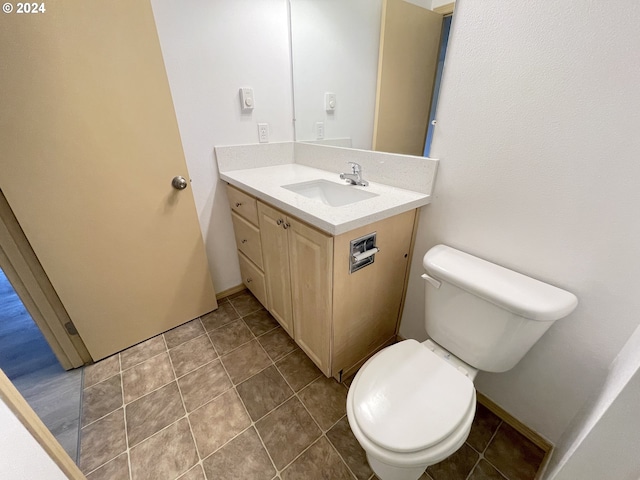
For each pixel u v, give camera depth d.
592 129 0.70
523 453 1.05
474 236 1.04
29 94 0.96
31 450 0.57
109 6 1.01
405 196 1.13
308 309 1.20
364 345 1.35
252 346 1.55
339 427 1.14
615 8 0.61
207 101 1.44
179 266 1.56
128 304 1.45
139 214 1.33
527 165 0.84
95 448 1.07
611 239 0.74
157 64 1.17
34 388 1.31
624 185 0.69
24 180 1.03
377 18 1.13
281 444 1.08
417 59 1.03
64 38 0.97
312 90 1.57
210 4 1.29
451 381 0.88
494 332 0.87
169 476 0.99
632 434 0.54
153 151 1.27
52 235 1.15
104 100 1.10
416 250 1.27
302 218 1.00
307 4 1.41
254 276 1.70
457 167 1.02
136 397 1.26
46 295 1.23
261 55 1.52
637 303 0.74
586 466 0.62
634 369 0.53
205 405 1.23
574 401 0.94
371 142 1.34
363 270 1.09
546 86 0.75
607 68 0.65
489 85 0.86
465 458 1.04
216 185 1.64
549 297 0.81
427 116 1.06
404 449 0.72
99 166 1.17
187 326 1.69
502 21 0.78
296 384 1.33
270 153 1.75
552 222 0.83
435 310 1.04
